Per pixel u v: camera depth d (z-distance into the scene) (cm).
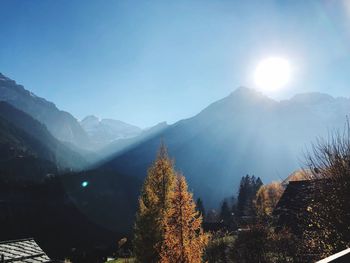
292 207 2239
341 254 486
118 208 12138
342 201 1159
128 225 11031
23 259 1612
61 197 11681
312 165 1256
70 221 10350
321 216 1220
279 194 4641
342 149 1197
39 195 11388
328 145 1226
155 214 2106
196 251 1784
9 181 12206
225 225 4634
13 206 10225
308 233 1411
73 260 4659
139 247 2112
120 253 4688
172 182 2191
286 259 2008
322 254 1264
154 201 2150
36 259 1667
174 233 1772
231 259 2344
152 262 2067
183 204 1794
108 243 8794
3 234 8925
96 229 10250
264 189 4606
